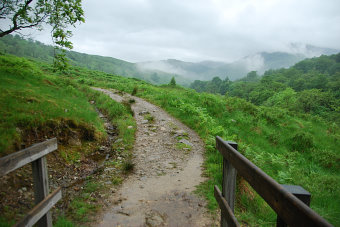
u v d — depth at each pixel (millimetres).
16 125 5023
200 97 15688
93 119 7988
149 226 3258
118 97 16359
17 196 3648
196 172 5457
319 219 807
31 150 2047
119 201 4012
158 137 8430
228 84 180750
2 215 3092
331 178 6344
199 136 8852
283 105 39438
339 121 26125
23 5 4988
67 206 3732
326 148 10070
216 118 11680
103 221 3355
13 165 1759
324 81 92438
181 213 3625
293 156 8547
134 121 10164
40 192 2340
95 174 5262
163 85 47312
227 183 2330
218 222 3357
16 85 7887
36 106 6211
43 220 2447
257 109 14883
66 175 4949
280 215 1178
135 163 5988
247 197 4020
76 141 6363
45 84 10297
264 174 1404
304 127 13805
